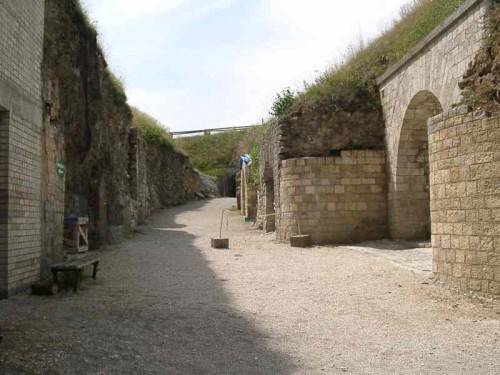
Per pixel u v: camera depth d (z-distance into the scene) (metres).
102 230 13.52
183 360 4.69
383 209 14.34
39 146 8.06
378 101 14.80
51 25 9.73
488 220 7.05
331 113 14.75
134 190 20.38
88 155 12.56
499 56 8.33
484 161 7.14
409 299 7.32
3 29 6.74
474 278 7.26
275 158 15.67
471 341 5.45
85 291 7.45
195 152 41.72
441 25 10.61
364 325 6.08
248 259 11.20
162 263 10.57
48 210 8.68
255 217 22.95
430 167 8.35
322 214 14.16
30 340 4.90
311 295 7.63
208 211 26.48
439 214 8.04
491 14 8.91
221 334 5.58
